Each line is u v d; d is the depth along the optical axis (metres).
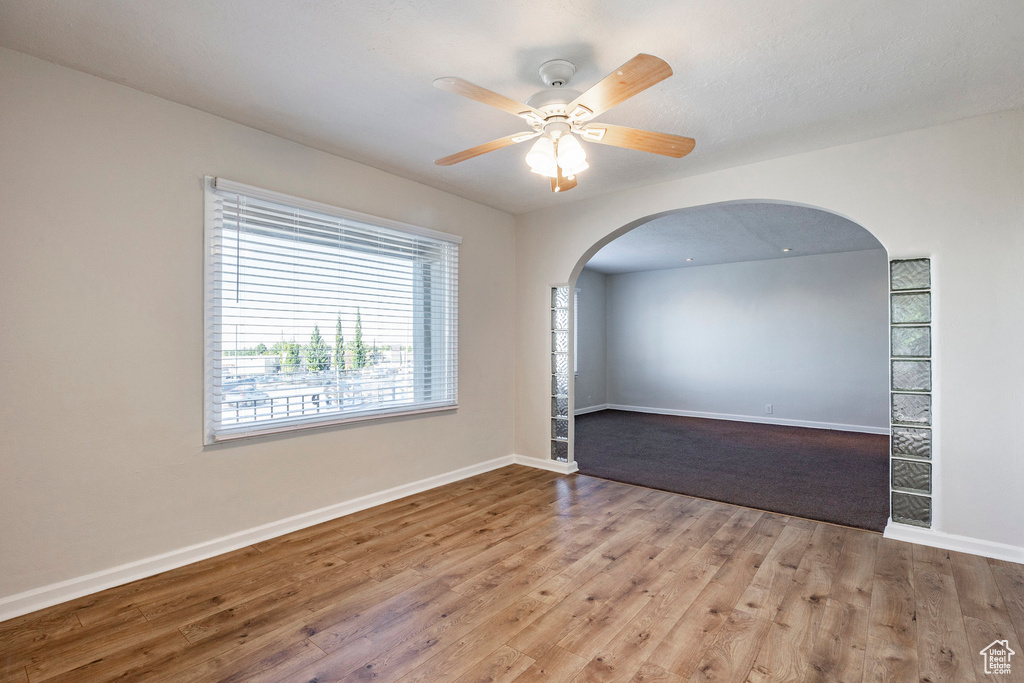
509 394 4.53
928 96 2.39
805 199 3.09
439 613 2.04
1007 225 2.53
